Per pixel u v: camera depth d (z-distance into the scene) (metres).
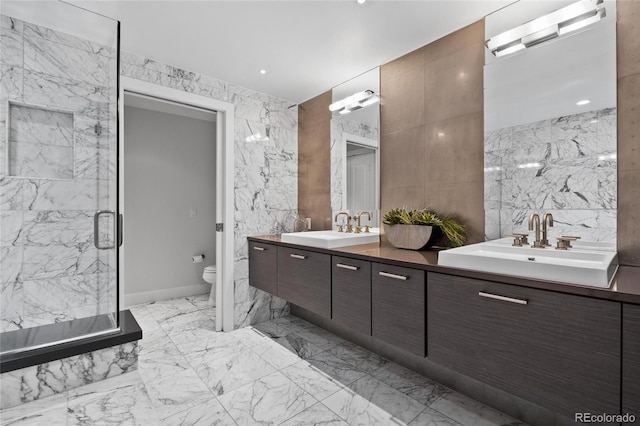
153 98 2.53
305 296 2.33
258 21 1.96
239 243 2.94
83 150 1.82
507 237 1.87
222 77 2.76
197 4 1.80
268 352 2.41
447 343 1.48
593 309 1.08
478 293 1.37
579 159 1.62
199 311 3.37
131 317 2.06
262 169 3.11
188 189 4.01
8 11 1.63
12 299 1.62
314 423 1.60
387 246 2.30
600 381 1.06
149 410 1.46
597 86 1.56
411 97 2.33
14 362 1.48
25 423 1.34
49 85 1.73
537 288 1.20
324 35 2.12
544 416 1.54
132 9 1.85
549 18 1.66
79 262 1.78
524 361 1.24
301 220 3.19
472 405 1.74
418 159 2.29
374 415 1.66
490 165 1.93
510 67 1.85
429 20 1.95
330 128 3.01
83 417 1.40
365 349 2.46
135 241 3.63
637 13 1.46
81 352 1.65
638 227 1.45
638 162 1.45
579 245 1.62
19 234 1.65
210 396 1.83
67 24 1.76
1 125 1.61
